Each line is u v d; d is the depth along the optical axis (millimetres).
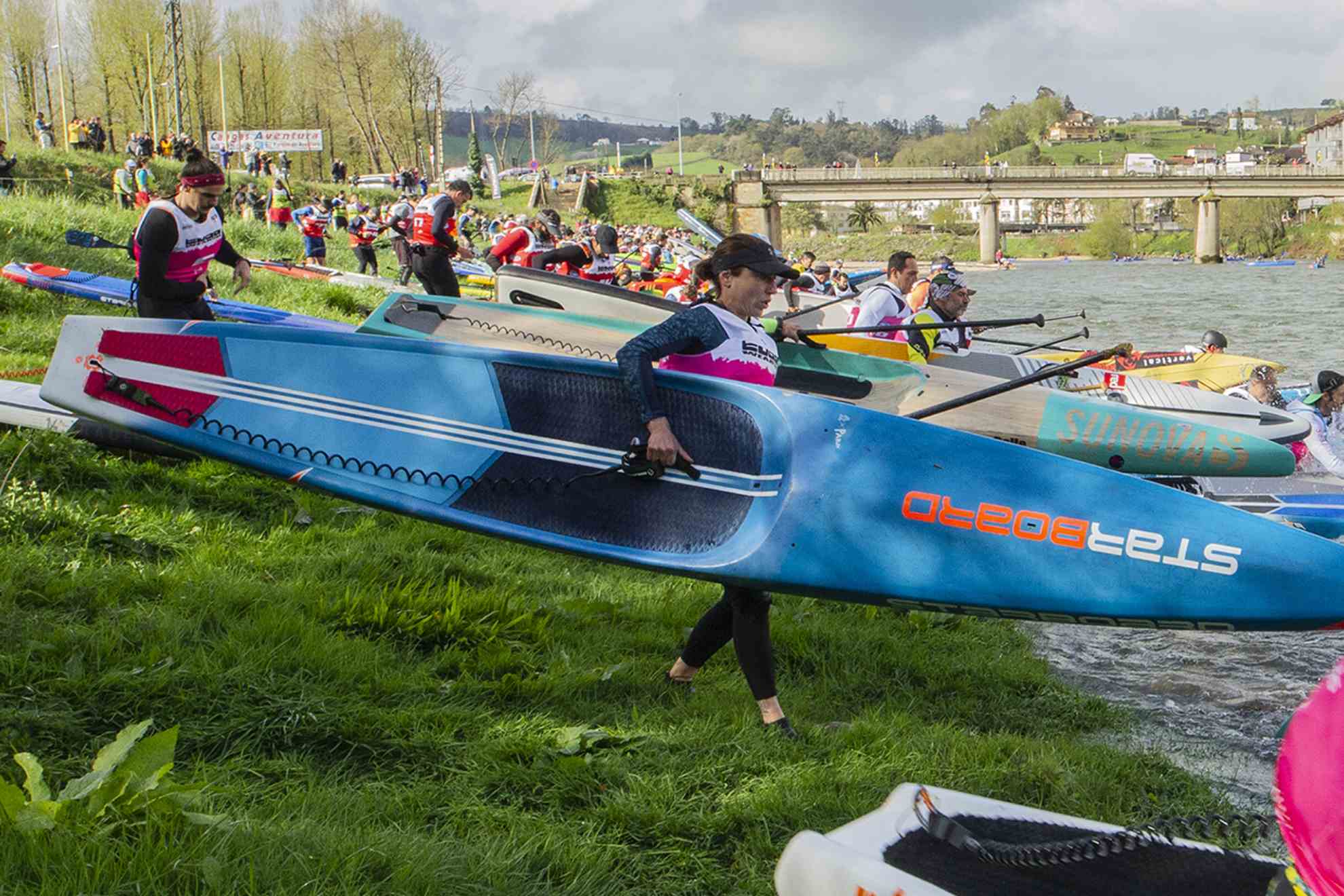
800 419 4477
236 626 4125
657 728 3914
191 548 5051
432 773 3434
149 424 5117
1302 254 105062
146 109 62594
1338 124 137625
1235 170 137250
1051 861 1842
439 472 5027
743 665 4062
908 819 1963
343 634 4277
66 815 2510
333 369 5133
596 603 5086
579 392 4871
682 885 3025
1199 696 5320
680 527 4629
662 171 95812
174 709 3492
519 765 3498
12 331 9211
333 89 78625
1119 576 4188
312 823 2816
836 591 4398
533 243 12688
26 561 4352
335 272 17031
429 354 5078
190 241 6324
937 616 5973
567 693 4117
